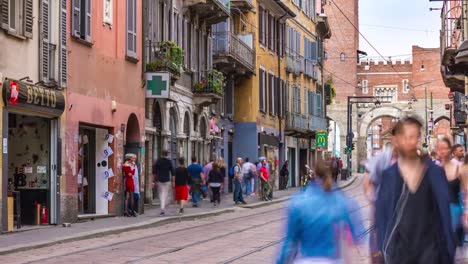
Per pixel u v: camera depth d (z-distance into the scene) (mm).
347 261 8031
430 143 90000
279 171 54000
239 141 47375
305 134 61719
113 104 26859
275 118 53219
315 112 66938
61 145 23078
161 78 29938
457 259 9570
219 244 18766
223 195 43125
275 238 20312
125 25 28094
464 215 9477
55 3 22859
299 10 61344
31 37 21469
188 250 17438
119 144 27438
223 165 34656
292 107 58312
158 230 22859
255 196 42844
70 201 23672
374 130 132625
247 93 47281
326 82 74938
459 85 42969
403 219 7023
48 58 22469
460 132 54219
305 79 63406
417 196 7023
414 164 7137
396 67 111875
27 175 22969
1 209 19812
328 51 107812
